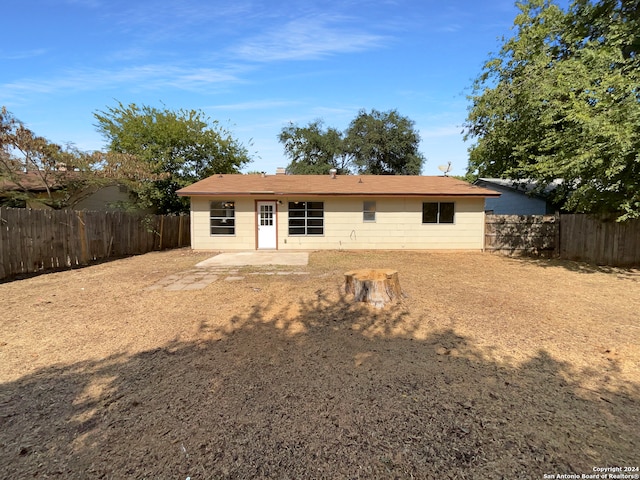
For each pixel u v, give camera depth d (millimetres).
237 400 2766
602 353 3631
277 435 2338
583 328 4422
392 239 13453
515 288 6781
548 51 12508
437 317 4844
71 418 2539
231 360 3500
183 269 8969
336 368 3312
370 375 3168
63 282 7281
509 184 16688
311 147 30438
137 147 19516
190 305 5496
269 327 4477
